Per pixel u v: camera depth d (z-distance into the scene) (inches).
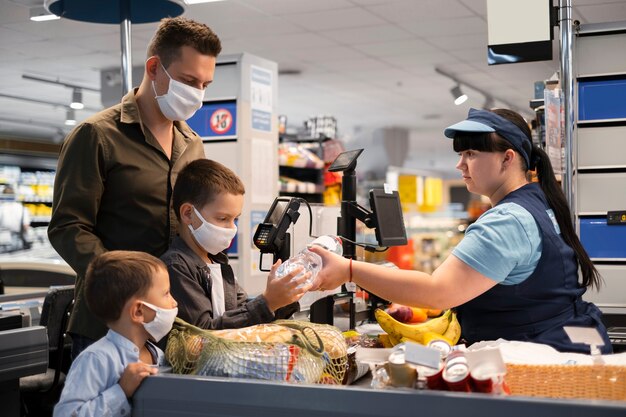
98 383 62.1
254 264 249.6
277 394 54.4
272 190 262.7
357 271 72.7
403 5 309.6
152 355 69.5
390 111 598.9
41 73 433.7
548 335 73.4
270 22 335.0
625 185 186.9
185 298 73.9
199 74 85.9
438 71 445.1
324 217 110.0
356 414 52.0
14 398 86.8
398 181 697.6
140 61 406.6
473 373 54.7
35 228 560.1
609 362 60.3
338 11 318.7
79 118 582.9
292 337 62.9
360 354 62.2
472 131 77.3
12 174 556.1
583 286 79.6
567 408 46.9
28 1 293.9
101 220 86.5
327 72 447.2
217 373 61.2
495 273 70.7
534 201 76.6
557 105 141.2
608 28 185.9
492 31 153.6
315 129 370.9
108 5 168.1
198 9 313.1
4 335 80.7
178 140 92.9
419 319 105.2
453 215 575.2
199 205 77.6
